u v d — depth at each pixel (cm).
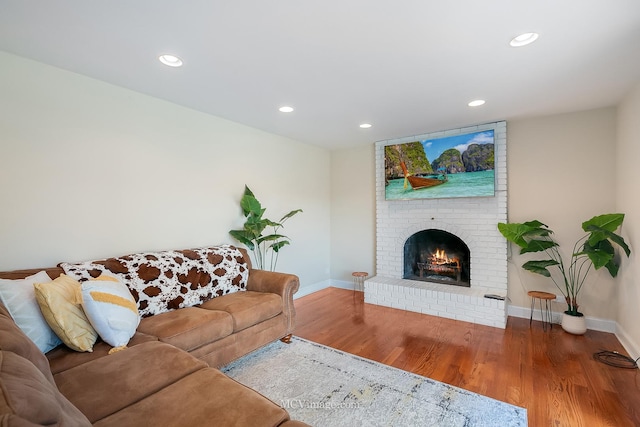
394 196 428
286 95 275
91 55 204
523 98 284
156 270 246
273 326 270
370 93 271
